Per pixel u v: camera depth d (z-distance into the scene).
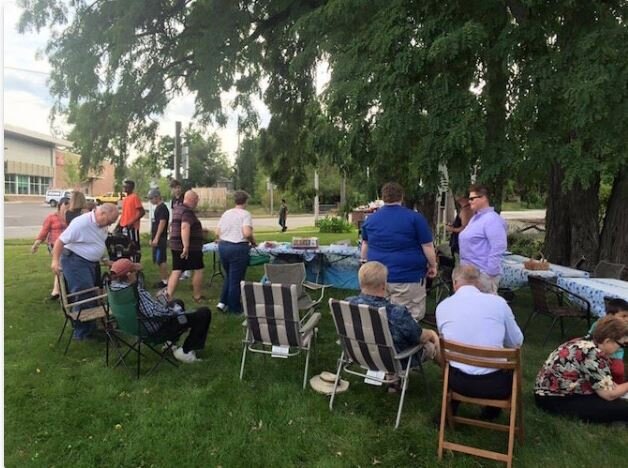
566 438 3.37
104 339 5.30
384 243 4.46
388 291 4.43
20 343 5.18
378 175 6.13
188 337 4.71
